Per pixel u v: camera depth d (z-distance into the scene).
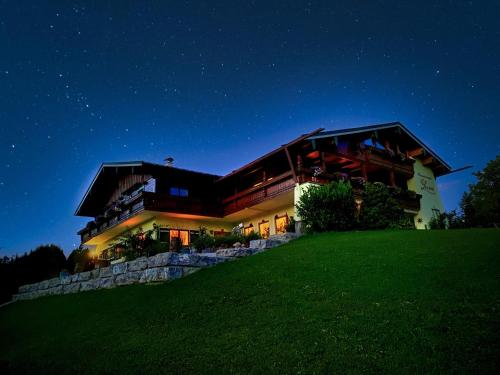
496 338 5.39
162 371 6.03
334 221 18.48
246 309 8.09
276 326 7.00
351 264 10.03
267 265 11.19
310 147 23.53
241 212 27.88
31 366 7.44
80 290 15.61
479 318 6.00
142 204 25.47
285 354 5.92
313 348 5.95
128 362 6.58
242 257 14.09
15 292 23.78
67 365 7.03
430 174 32.91
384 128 27.45
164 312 8.90
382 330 6.15
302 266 10.54
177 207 26.66
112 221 30.89
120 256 23.70
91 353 7.40
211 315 8.16
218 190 30.61
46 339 9.22
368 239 13.30
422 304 6.81
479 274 7.79
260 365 5.73
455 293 7.03
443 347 5.40
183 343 7.00
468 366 4.91
